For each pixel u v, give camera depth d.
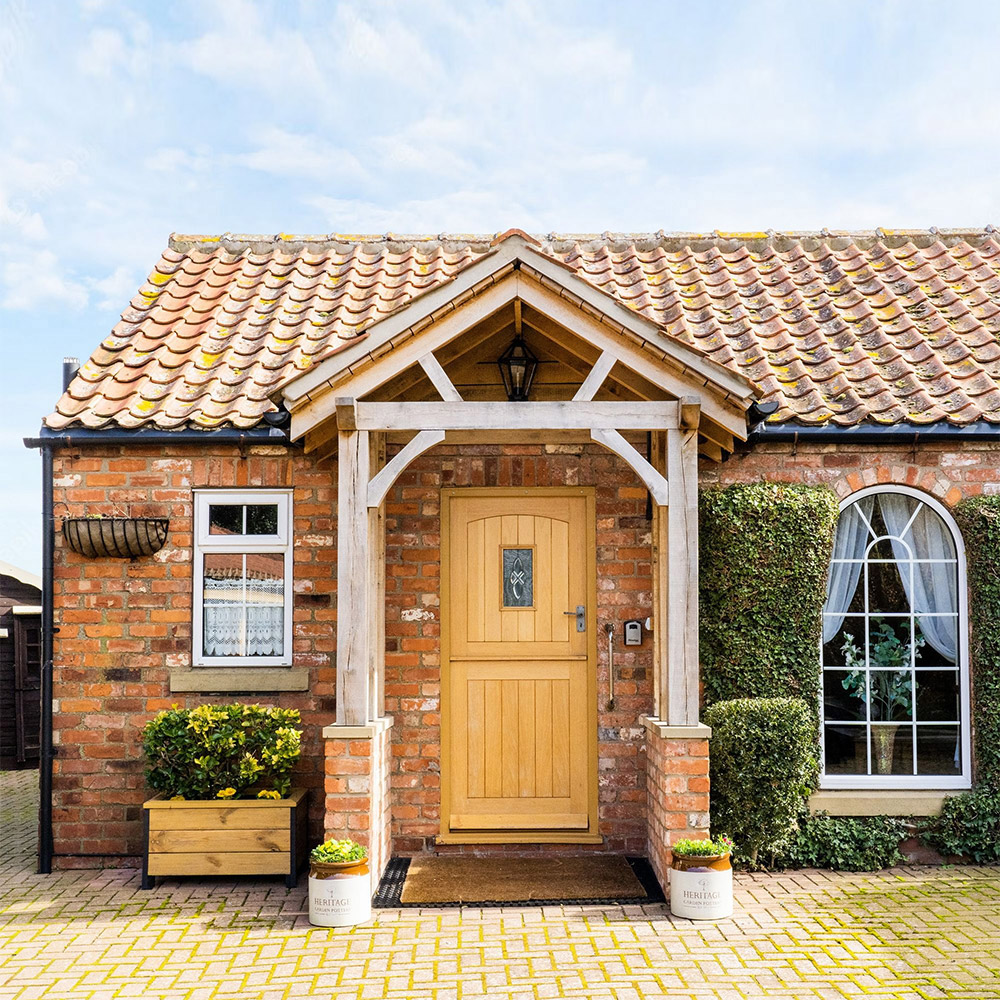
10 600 14.30
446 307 7.08
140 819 8.19
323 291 10.16
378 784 7.48
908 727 8.35
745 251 11.10
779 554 7.99
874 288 10.29
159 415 8.17
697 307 9.89
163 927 6.59
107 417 8.22
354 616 7.18
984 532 8.10
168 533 8.34
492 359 8.52
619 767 8.45
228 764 7.57
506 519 8.61
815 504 7.99
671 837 7.08
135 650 8.28
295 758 7.72
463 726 8.51
